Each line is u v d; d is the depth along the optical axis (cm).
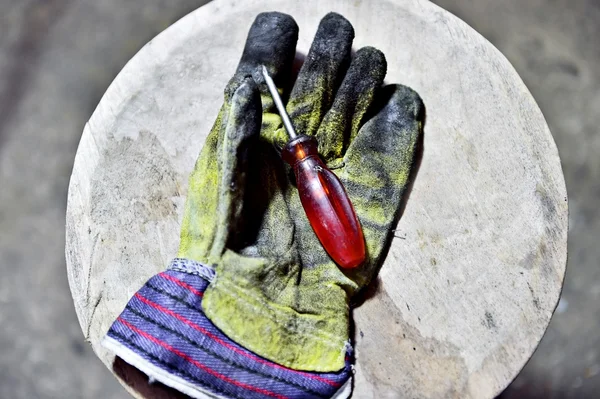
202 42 69
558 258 63
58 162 98
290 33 65
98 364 94
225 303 59
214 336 59
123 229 66
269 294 60
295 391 60
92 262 65
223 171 59
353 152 64
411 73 68
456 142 66
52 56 99
